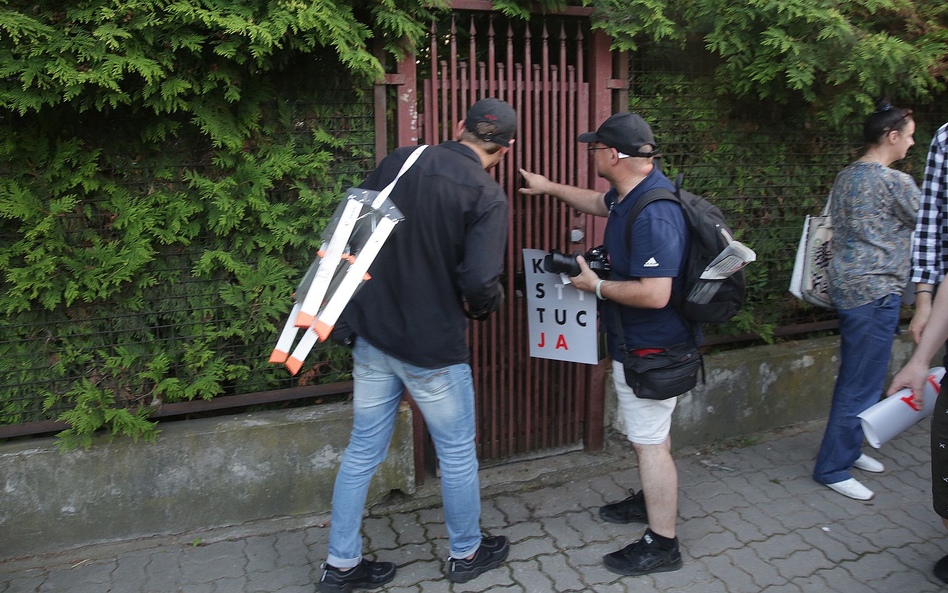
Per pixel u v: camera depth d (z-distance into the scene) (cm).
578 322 309
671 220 248
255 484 307
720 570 277
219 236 300
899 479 353
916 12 352
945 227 238
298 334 320
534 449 371
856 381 330
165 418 311
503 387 353
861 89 346
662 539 273
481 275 227
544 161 339
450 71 324
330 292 220
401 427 323
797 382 412
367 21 301
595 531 306
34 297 273
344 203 229
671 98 373
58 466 280
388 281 238
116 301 292
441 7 303
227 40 252
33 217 267
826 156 418
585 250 353
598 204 303
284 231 302
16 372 285
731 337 406
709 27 334
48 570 276
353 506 254
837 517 316
